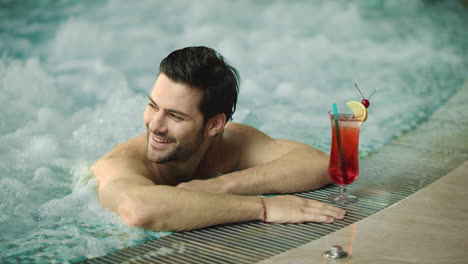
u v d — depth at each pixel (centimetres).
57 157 289
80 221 206
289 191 240
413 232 198
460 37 657
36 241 189
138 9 706
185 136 218
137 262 173
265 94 435
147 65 515
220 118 229
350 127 217
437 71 521
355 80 486
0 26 593
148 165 233
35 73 442
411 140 332
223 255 178
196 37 611
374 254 179
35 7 675
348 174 222
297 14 718
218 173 260
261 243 188
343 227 203
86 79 450
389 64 544
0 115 343
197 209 196
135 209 196
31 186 247
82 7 692
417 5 793
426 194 240
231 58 542
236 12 714
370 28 679
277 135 338
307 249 183
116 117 357
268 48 585
